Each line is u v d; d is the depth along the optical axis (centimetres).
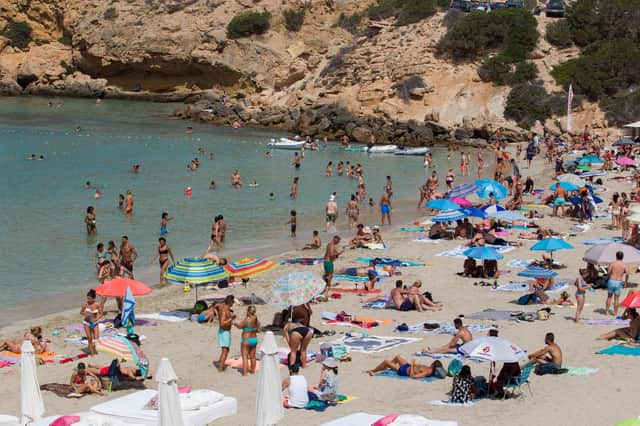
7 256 3728
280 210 5044
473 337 2311
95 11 13112
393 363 2047
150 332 2522
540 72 9506
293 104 10556
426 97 9538
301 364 2116
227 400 1725
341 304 2812
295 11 12162
